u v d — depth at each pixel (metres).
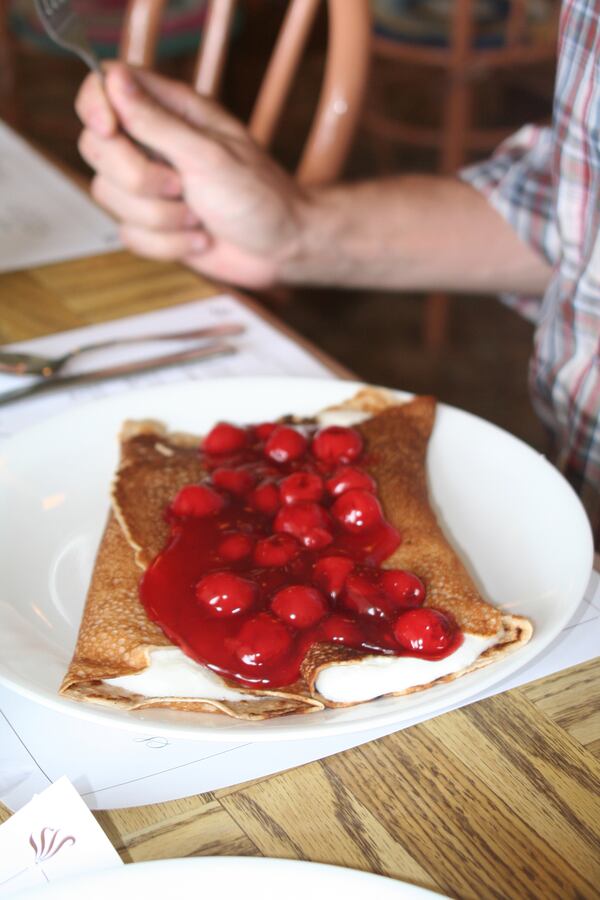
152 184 0.83
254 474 0.60
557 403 0.80
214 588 0.51
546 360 0.81
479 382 1.83
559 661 0.52
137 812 0.45
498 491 0.60
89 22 1.92
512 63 1.75
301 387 0.67
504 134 1.83
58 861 0.43
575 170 0.75
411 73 2.11
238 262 0.90
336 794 0.46
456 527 0.59
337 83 1.01
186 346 0.79
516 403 1.77
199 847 0.44
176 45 1.95
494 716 0.49
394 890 0.41
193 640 0.50
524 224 0.89
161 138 0.81
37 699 0.46
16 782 0.46
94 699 0.47
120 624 0.51
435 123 2.63
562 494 0.58
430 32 1.85
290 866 0.41
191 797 0.46
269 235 0.86
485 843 0.44
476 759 0.47
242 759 0.47
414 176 0.95
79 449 0.63
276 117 1.11
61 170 1.07
